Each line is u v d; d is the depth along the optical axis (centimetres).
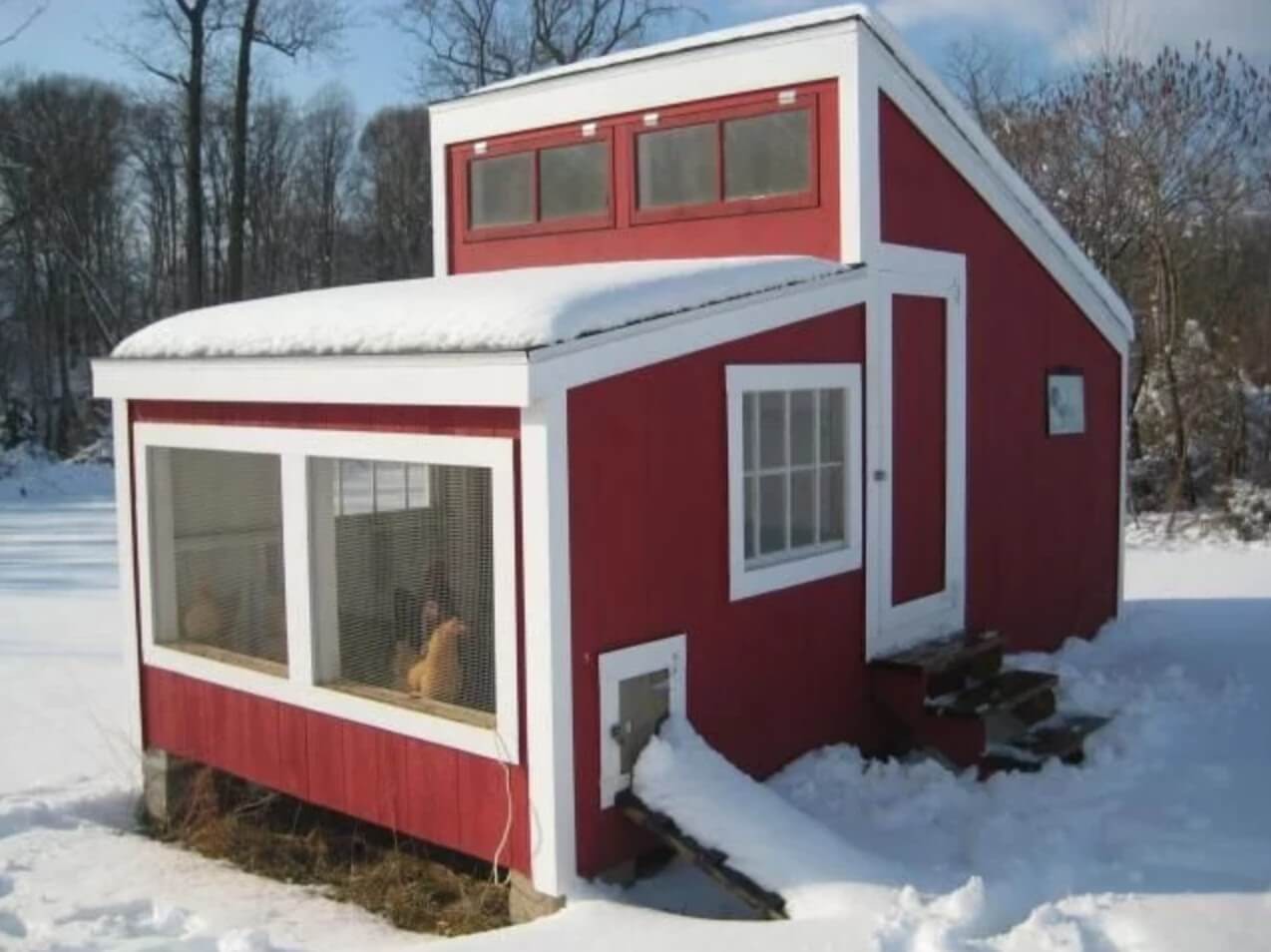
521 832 539
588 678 535
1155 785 647
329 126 4569
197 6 2570
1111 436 989
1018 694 702
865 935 454
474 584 564
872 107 695
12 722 903
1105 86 2239
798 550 665
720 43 744
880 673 701
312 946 531
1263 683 844
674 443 574
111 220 4084
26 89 3791
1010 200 823
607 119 809
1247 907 484
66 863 650
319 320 627
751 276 620
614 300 552
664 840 535
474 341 533
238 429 658
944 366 774
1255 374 2333
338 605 629
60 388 4125
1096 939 458
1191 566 1480
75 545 1986
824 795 627
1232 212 2308
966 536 795
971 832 581
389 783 596
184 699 712
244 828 687
